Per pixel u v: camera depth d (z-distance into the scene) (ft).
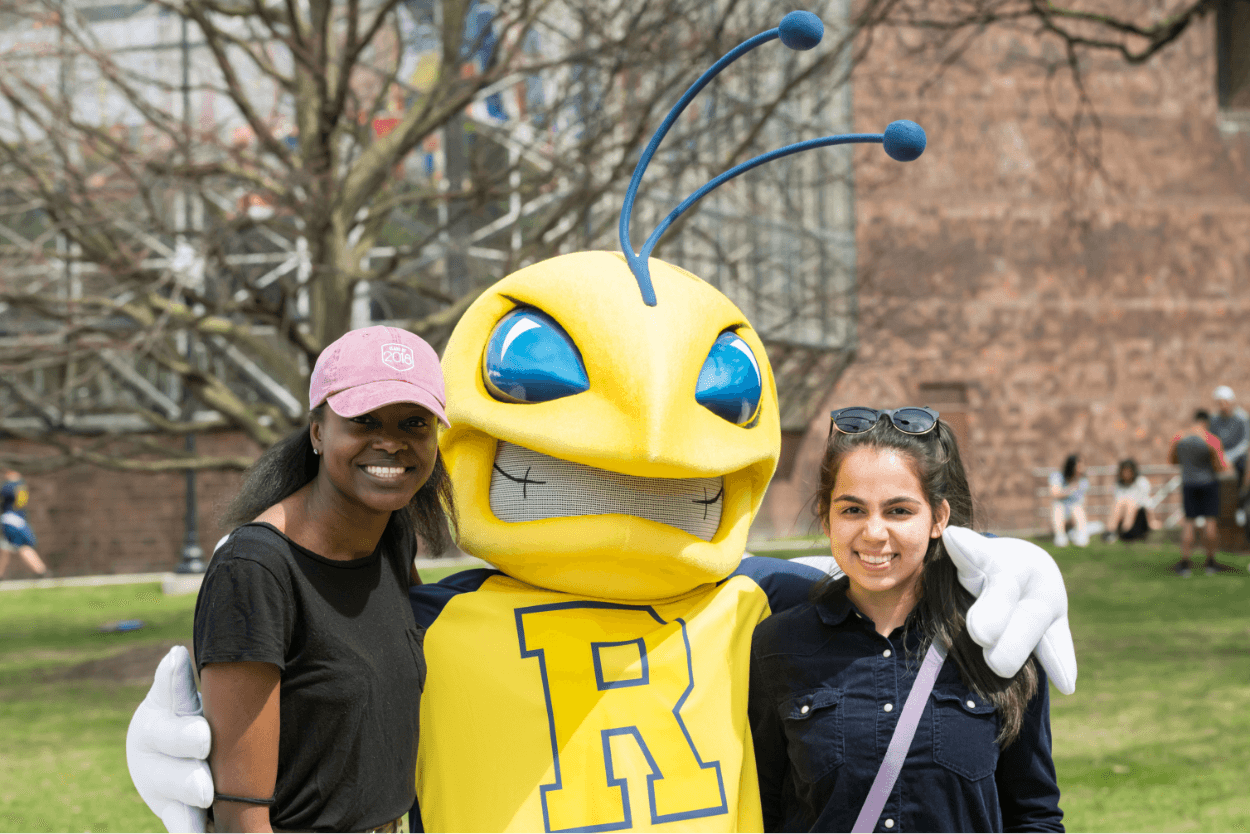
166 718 6.59
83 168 29.01
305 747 6.61
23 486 49.11
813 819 7.36
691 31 25.58
